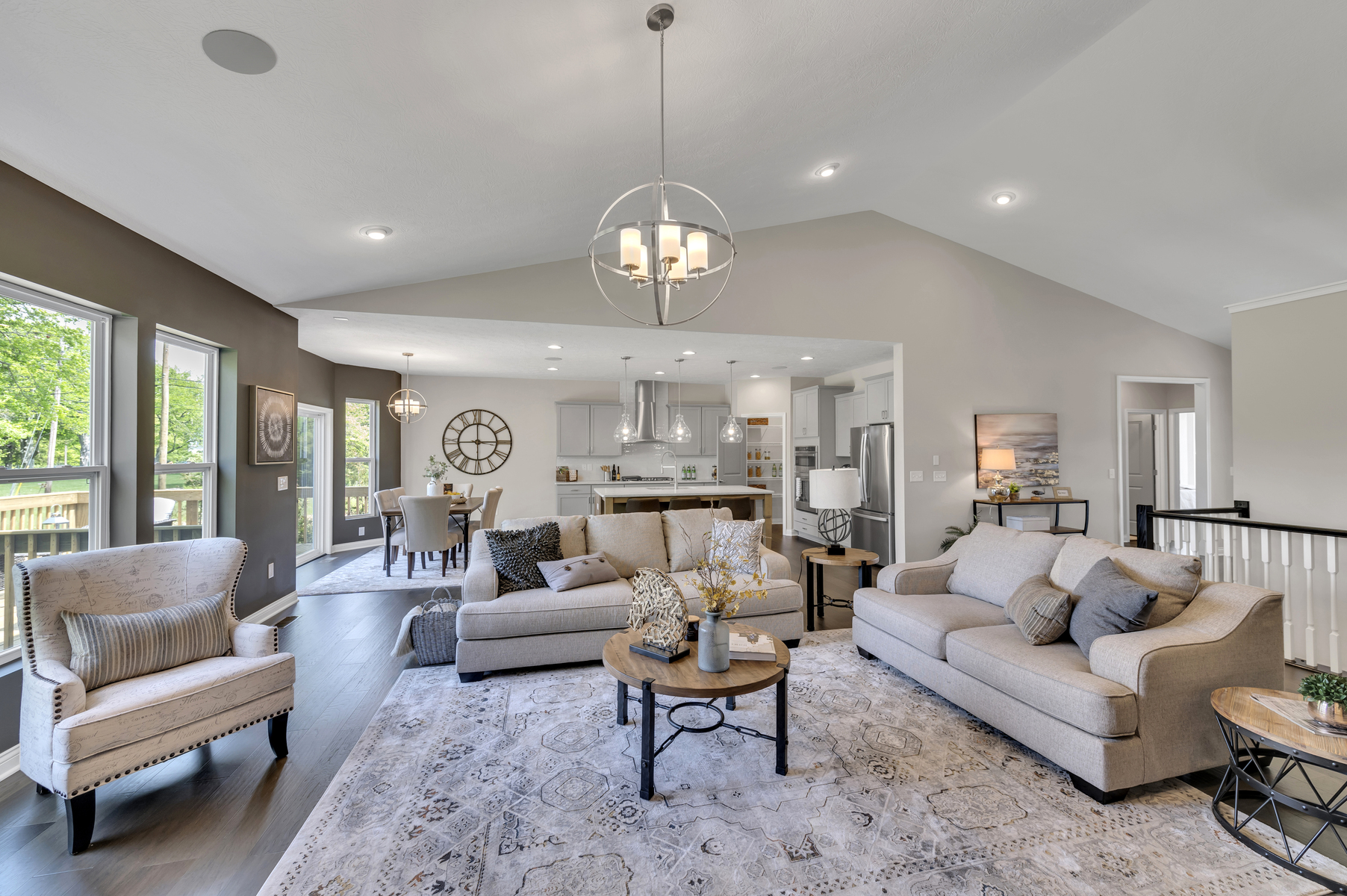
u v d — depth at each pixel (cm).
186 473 371
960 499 570
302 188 275
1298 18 279
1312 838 188
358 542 760
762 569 394
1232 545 367
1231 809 205
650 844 187
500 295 465
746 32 226
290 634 407
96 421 293
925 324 562
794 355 641
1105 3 273
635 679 219
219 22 168
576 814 203
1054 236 516
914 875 173
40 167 233
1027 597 276
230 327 392
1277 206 402
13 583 247
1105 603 240
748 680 218
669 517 425
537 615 330
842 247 540
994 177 452
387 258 384
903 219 550
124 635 215
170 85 193
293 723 275
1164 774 211
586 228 403
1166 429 804
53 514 268
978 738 257
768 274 522
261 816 204
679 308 500
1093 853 183
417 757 241
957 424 570
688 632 278
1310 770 227
